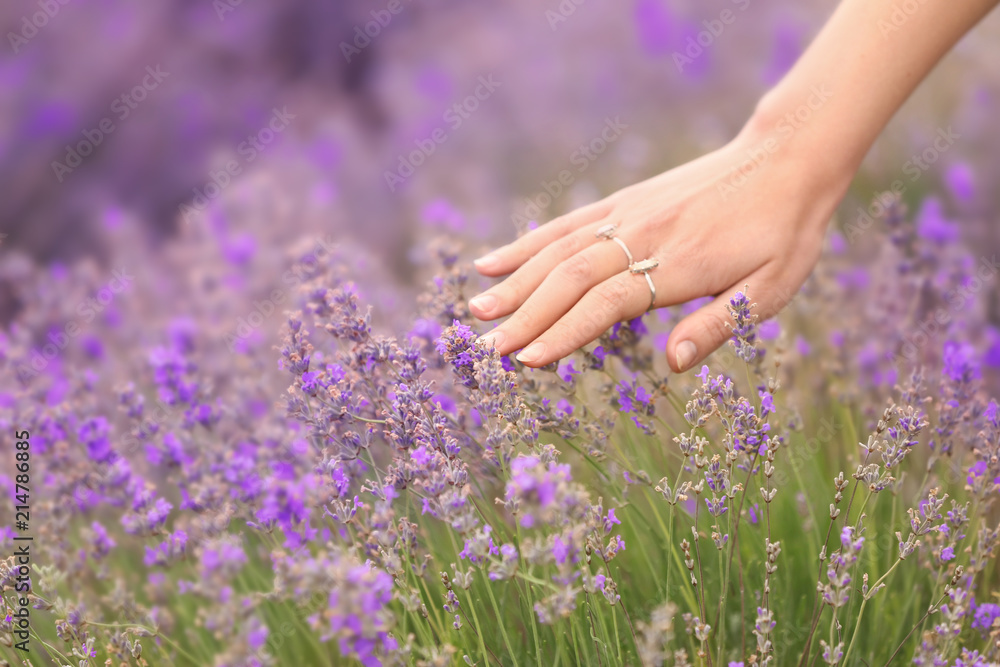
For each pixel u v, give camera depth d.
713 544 0.94
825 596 0.84
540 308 0.92
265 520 0.88
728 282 0.94
